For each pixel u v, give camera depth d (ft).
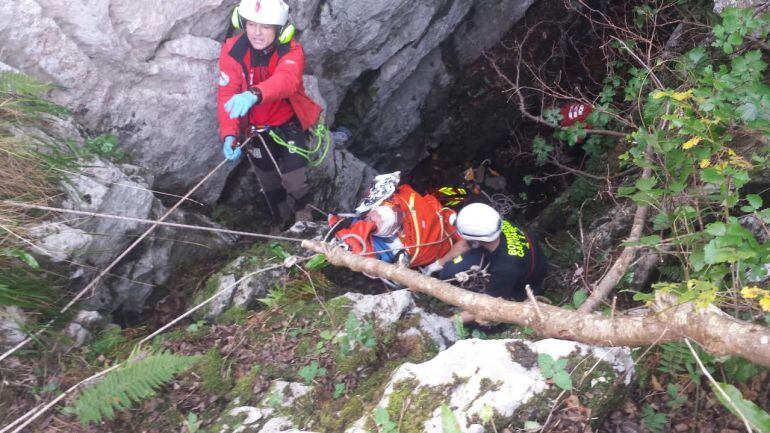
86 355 10.73
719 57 14.32
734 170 8.50
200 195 16.11
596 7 24.43
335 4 17.01
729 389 6.98
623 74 21.53
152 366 9.23
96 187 11.80
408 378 8.70
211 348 11.35
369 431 8.39
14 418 9.40
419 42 20.52
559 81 24.11
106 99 13.39
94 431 9.45
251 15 12.52
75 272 11.21
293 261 12.26
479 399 8.07
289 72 13.10
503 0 22.44
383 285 14.37
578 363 8.39
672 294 8.05
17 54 12.20
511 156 25.73
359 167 21.13
